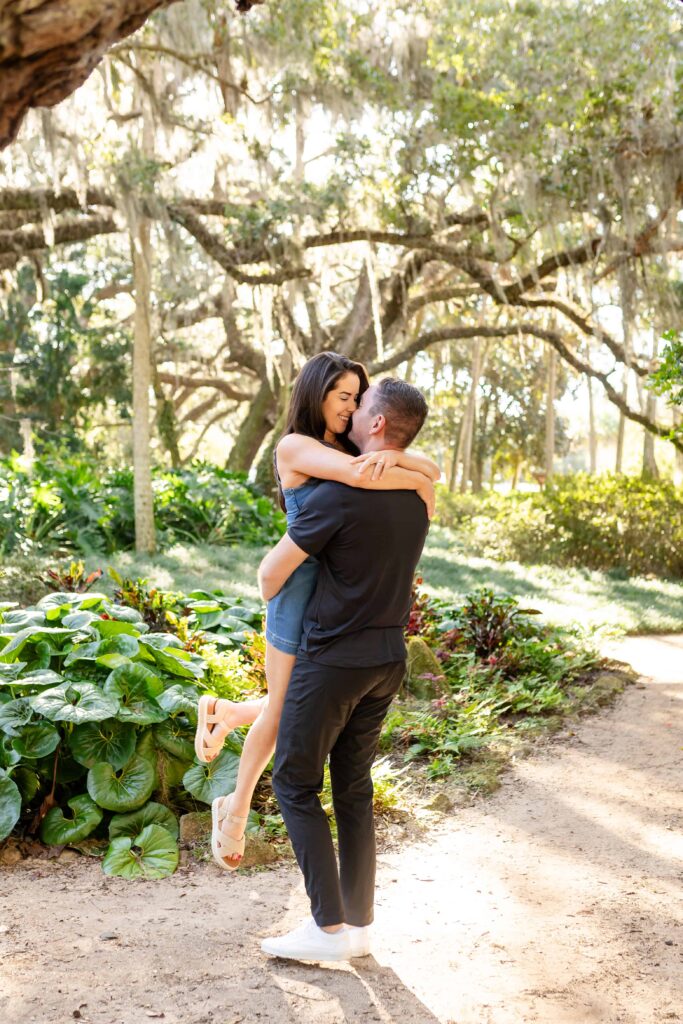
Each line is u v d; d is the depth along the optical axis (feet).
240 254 48.75
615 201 48.60
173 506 48.93
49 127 38.78
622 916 10.43
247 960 9.10
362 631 8.33
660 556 53.88
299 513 8.39
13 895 10.78
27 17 4.45
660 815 14.32
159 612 20.20
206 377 93.81
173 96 46.16
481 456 115.14
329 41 43.83
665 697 23.20
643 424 61.36
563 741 18.86
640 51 43.55
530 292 66.64
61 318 76.48
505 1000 8.35
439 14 45.68
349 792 9.00
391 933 9.87
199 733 9.73
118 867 11.59
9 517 37.68
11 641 13.71
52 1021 7.80
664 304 51.65
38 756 12.40
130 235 41.96
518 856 12.51
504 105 44.16
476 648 24.29
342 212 49.11
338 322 78.13
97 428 93.20
